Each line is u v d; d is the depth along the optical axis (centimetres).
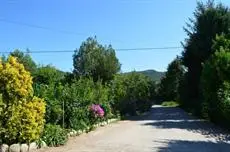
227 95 2405
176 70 9375
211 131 2266
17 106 1404
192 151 1502
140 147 1590
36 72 2872
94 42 4531
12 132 1388
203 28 3872
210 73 2827
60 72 3478
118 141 1781
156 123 2911
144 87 5309
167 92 9681
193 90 4309
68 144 1677
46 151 1477
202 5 3959
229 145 1670
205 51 3869
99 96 2806
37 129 1472
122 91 3881
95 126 2484
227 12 3838
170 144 1688
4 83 1395
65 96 2028
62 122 1939
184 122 3016
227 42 3005
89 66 4412
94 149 1537
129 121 3189
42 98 1728
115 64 4506
